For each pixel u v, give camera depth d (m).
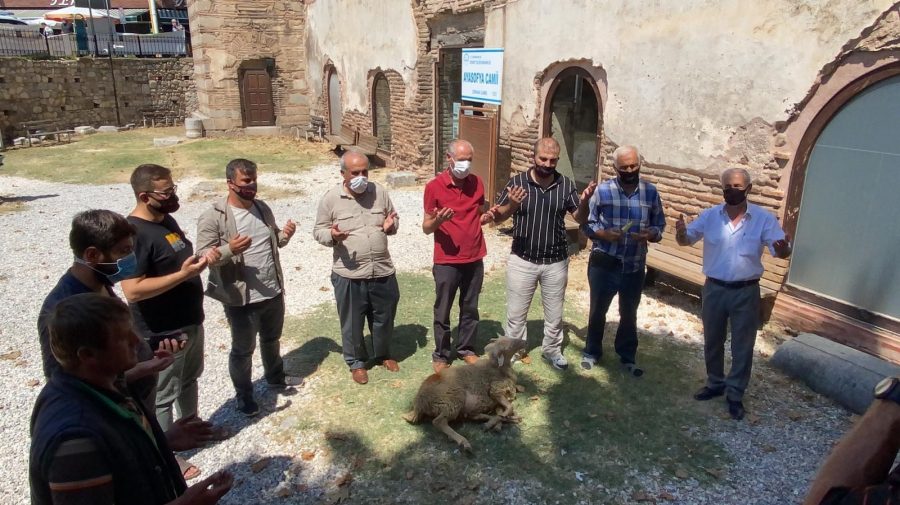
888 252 5.21
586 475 3.94
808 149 5.71
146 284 3.36
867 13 5.03
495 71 10.00
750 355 4.49
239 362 4.44
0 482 3.94
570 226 8.47
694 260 6.93
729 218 4.41
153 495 1.98
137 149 18.22
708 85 6.52
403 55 13.31
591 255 5.06
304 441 4.32
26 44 23.25
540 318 6.36
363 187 4.70
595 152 8.59
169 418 3.84
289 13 20.08
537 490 3.81
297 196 12.16
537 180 4.81
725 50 6.27
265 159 16.52
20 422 4.60
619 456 4.13
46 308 2.56
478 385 4.43
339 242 4.71
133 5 35.28
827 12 5.32
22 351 5.73
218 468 4.05
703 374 5.23
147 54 26.16
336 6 16.89
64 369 1.90
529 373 5.23
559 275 5.00
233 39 19.67
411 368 5.32
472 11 10.65
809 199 5.80
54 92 21.59
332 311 6.64
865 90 5.20
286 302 6.90
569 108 8.95
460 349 5.41
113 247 2.69
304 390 4.98
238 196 4.20
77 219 2.67
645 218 4.81
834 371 4.86
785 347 5.33
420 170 13.28
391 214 4.93
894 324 5.22
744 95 6.14
